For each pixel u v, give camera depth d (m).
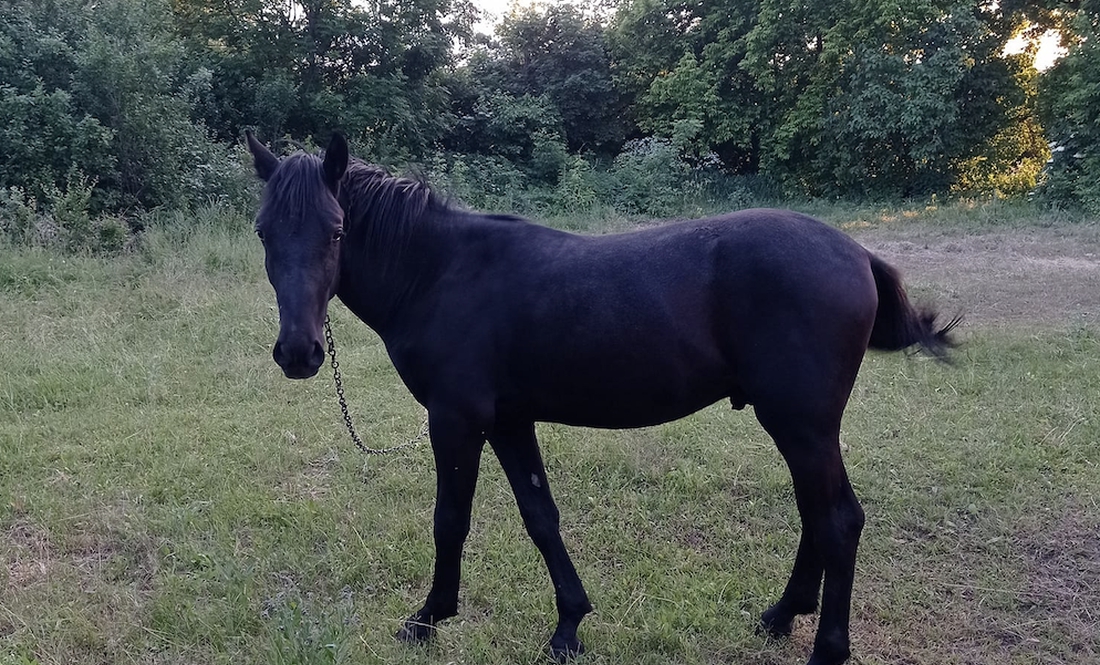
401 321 3.00
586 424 2.96
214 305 7.24
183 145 10.88
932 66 16.67
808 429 2.65
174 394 5.54
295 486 4.35
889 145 17.88
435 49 17.58
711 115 19.61
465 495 2.96
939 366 5.77
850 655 3.00
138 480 4.34
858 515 2.81
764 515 4.06
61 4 10.39
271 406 5.38
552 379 2.81
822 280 2.62
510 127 19.27
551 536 3.07
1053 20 17.39
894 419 4.95
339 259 2.89
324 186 2.73
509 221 3.00
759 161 20.84
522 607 3.36
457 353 2.85
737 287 2.66
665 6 20.30
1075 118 14.26
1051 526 3.78
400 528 3.89
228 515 3.99
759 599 3.39
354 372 6.04
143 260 8.62
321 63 16.91
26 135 9.59
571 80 20.92
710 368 2.74
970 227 12.83
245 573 3.45
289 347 2.58
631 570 3.60
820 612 3.01
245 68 15.90
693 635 3.17
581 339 2.72
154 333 6.64
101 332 6.49
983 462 4.34
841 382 2.67
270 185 2.72
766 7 18.55
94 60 9.75
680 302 2.69
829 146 18.52
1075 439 4.51
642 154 18.61
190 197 10.63
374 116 16.33
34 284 7.63
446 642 3.13
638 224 15.18
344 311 7.48
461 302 2.87
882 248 11.27
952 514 3.92
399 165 15.59
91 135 9.66
